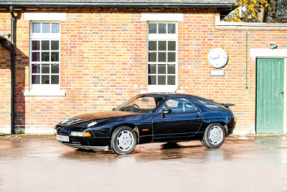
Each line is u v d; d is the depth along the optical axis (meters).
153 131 10.30
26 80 14.62
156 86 14.84
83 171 7.70
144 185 6.53
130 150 9.97
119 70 14.67
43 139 12.93
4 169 7.91
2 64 14.59
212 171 7.68
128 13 14.71
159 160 8.97
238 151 10.39
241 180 6.90
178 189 6.26
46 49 14.82
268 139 13.22
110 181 6.83
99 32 14.67
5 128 14.55
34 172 7.61
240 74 14.81
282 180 6.91
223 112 11.30
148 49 14.90
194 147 11.27
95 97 14.62
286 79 14.91
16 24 14.66
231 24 14.77
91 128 9.70
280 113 14.97
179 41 14.77
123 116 10.10
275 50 14.85
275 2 26.00
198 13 14.80
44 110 14.58
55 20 14.70
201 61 14.77
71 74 14.64
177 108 10.77
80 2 14.28
